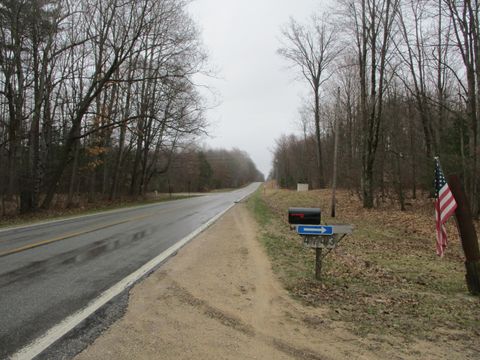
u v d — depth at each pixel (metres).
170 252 9.17
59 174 25.08
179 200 38.56
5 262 7.91
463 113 23.12
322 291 6.41
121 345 4.02
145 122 36.53
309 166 62.22
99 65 24.98
